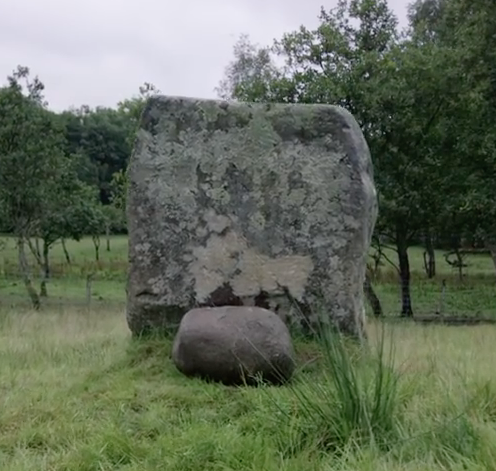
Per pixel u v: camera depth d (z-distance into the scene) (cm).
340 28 1357
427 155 1293
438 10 2139
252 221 534
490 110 1218
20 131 1470
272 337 428
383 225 1362
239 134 544
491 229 1331
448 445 298
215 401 396
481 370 437
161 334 532
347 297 521
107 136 3772
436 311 1503
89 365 501
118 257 2728
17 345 614
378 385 326
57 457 309
